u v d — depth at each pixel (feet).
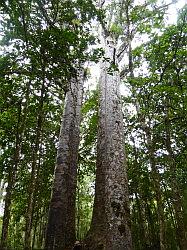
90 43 26.89
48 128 44.80
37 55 24.67
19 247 45.52
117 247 25.70
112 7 46.60
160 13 41.04
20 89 30.12
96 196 33.86
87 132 56.80
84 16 27.61
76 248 30.42
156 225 52.60
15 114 34.71
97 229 30.58
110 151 32.73
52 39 23.61
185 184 41.93
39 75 26.78
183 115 37.76
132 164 49.49
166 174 44.04
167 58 36.70
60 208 33.53
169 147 38.01
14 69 27.12
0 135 35.55
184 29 36.32
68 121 40.32
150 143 33.63
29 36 24.20
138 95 36.52
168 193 48.34
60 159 37.17
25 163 38.68
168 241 45.55
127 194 29.73
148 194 51.08
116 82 40.34
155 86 34.53
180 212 32.22
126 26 45.21
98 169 35.99
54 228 32.14
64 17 26.63
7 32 25.38
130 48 39.86
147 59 37.83
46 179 46.75
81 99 44.39
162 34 37.17
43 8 25.14
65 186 35.24
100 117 40.14
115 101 37.88
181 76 37.04
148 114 35.81
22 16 23.50
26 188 41.16
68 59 25.03
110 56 44.04
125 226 27.07
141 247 47.11
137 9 42.19
